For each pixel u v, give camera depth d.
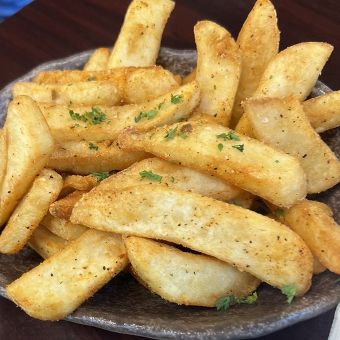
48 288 0.19
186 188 0.20
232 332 0.18
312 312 0.18
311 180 0.21
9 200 0.21
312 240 0.19
